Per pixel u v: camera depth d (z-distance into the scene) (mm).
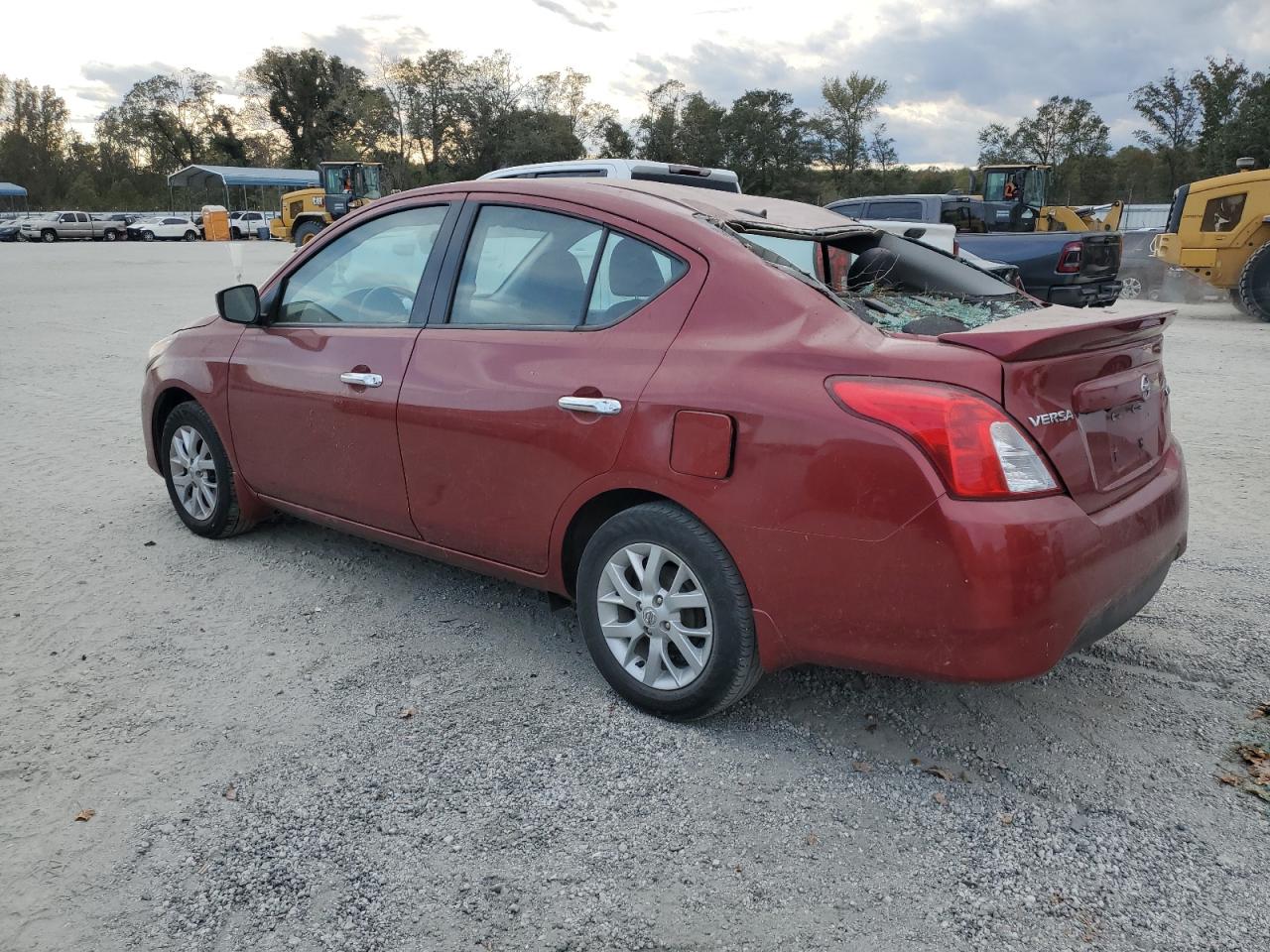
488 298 3498
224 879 2359
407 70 71188
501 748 2957
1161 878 2396
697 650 2957
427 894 2318
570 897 2314
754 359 2760
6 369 9812
